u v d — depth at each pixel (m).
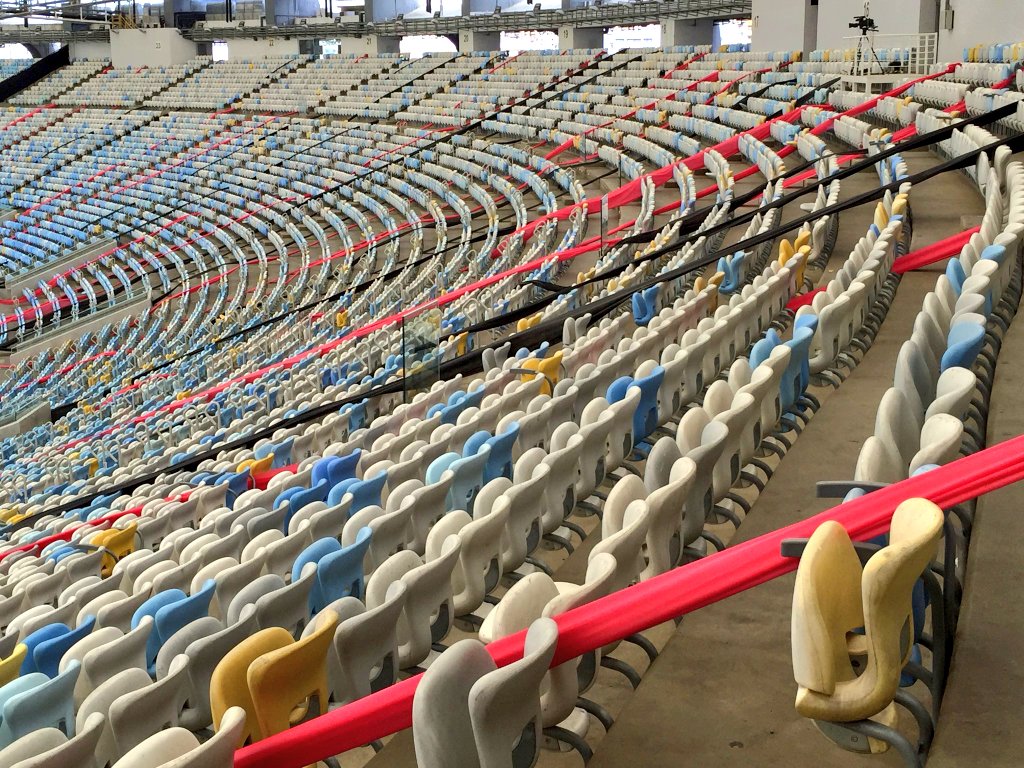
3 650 5.12
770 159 16.67
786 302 8.05
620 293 9.78
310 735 2.84
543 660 2.39
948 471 2.80
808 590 2.23
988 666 2.75
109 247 32.94
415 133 33.25
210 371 17.92
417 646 3.71
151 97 46.47
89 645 4.28
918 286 8.33
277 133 37.66
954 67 18.75
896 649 2.23
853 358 6.34
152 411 15.56
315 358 14.66
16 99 49.94
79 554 7.00
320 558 4.48
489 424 6.45
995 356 5.32
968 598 3.09
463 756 2.45
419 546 4.88
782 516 4.29
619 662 3.37
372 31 45.88
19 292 32.22
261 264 27.05
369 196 28.86
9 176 42.00
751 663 3.18
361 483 5.52
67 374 23.16
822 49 27.27
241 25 49.66
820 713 2.26
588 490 5.00
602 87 31.75
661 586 2.75
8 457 17.70
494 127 30.98
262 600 3.91
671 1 36.34
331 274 23.23
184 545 6.29
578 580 4.58
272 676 3.04
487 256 17.95
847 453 4.94
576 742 2.91
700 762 2.73
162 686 3.43
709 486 3.98
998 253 5.77
